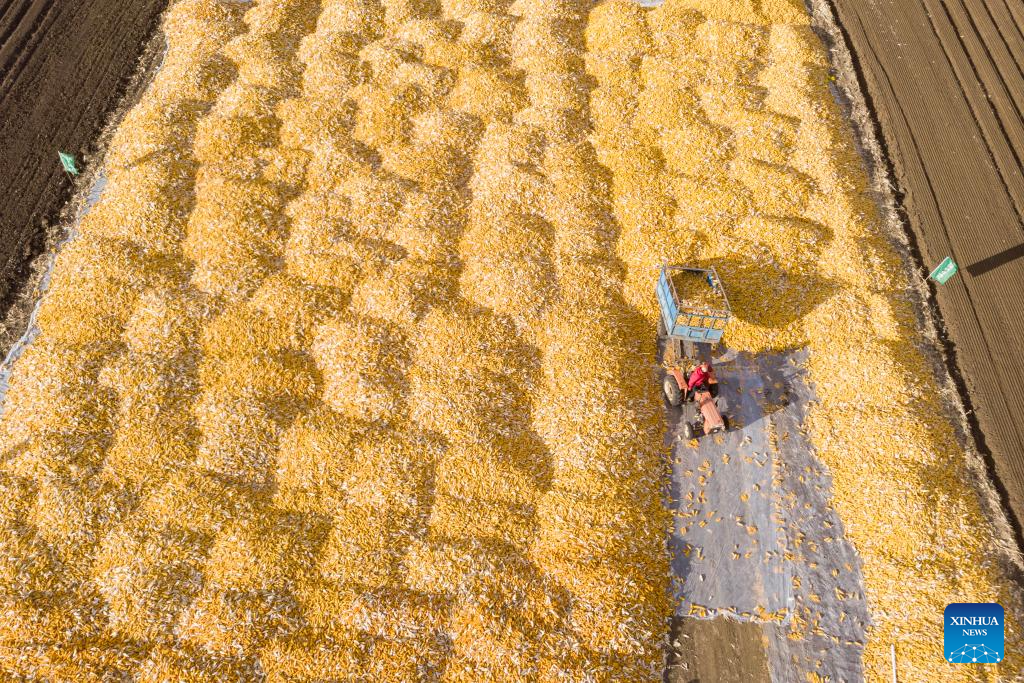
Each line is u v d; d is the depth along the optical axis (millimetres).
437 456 14141
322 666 11414
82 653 11430
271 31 23781
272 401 14883
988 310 16891
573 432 14562
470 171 19844
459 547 12812
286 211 18562
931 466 14016
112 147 20625
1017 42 23891
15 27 25078
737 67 22797
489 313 16531
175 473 13586
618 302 17031
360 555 12664
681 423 15328
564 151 20000
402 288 16656
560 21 24516
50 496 13148
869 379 15398
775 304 16844
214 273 16891
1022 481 14008
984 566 12742
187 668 11273
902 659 11766
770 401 15602
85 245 17516
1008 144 20750
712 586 12953
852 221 18344
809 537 13500
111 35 24797
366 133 20484
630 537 13219
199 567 12484
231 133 20109
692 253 17703
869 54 23812
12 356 16375
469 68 22484
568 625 12078
